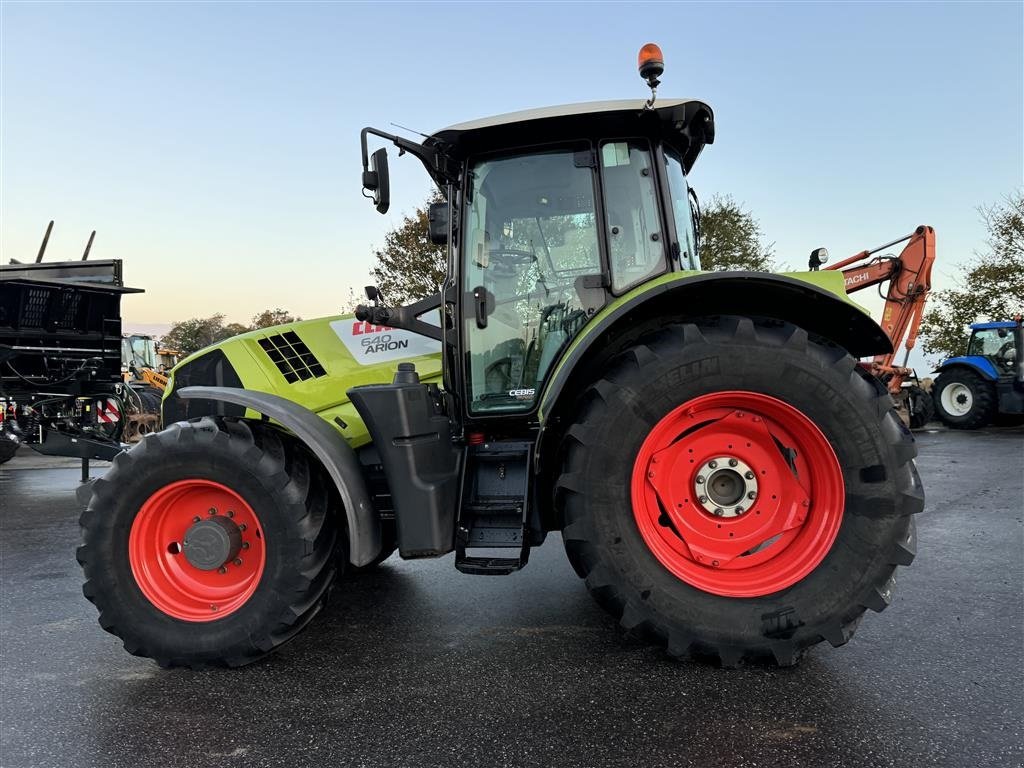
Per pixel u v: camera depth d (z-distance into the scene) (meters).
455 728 2.17
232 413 3.46
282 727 2.22
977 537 4.50
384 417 2.67
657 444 2.55
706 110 3.05
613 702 2.30
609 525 2.49
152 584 2.74
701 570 2.52
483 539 2.70
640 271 3.06
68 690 2.55
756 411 2.52
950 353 22.06
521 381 3.12
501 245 3.14
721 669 2.53
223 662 2.65
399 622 3.18
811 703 2.25
